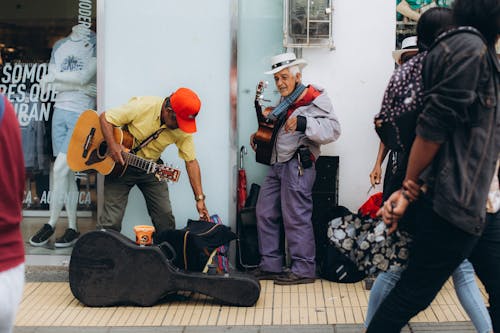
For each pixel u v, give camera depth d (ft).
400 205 10.07
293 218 17.83
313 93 17.67
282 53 19.03
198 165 17.69
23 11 19.27
